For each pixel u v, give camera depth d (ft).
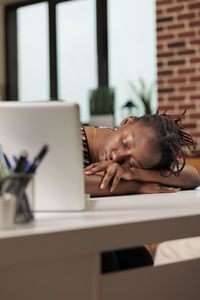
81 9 20.15
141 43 18.44
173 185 5.26
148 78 18.33
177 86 15.47
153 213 3.38
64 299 2.94
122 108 17.51
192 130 15.21
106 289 3.12
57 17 20.77
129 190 5.06
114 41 19.08
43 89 21.54
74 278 2.97
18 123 3.46
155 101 17.56
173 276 3.49
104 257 4.54
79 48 20.31
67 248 2.84
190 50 15.26
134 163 4.93
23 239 2.70
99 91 17.70
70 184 3.51
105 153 5.23
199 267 3.63
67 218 3.21
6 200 2.81
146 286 3.34
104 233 2.97
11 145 3.49
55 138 3.46
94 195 4.98
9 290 2.81
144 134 4.83
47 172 3.51
